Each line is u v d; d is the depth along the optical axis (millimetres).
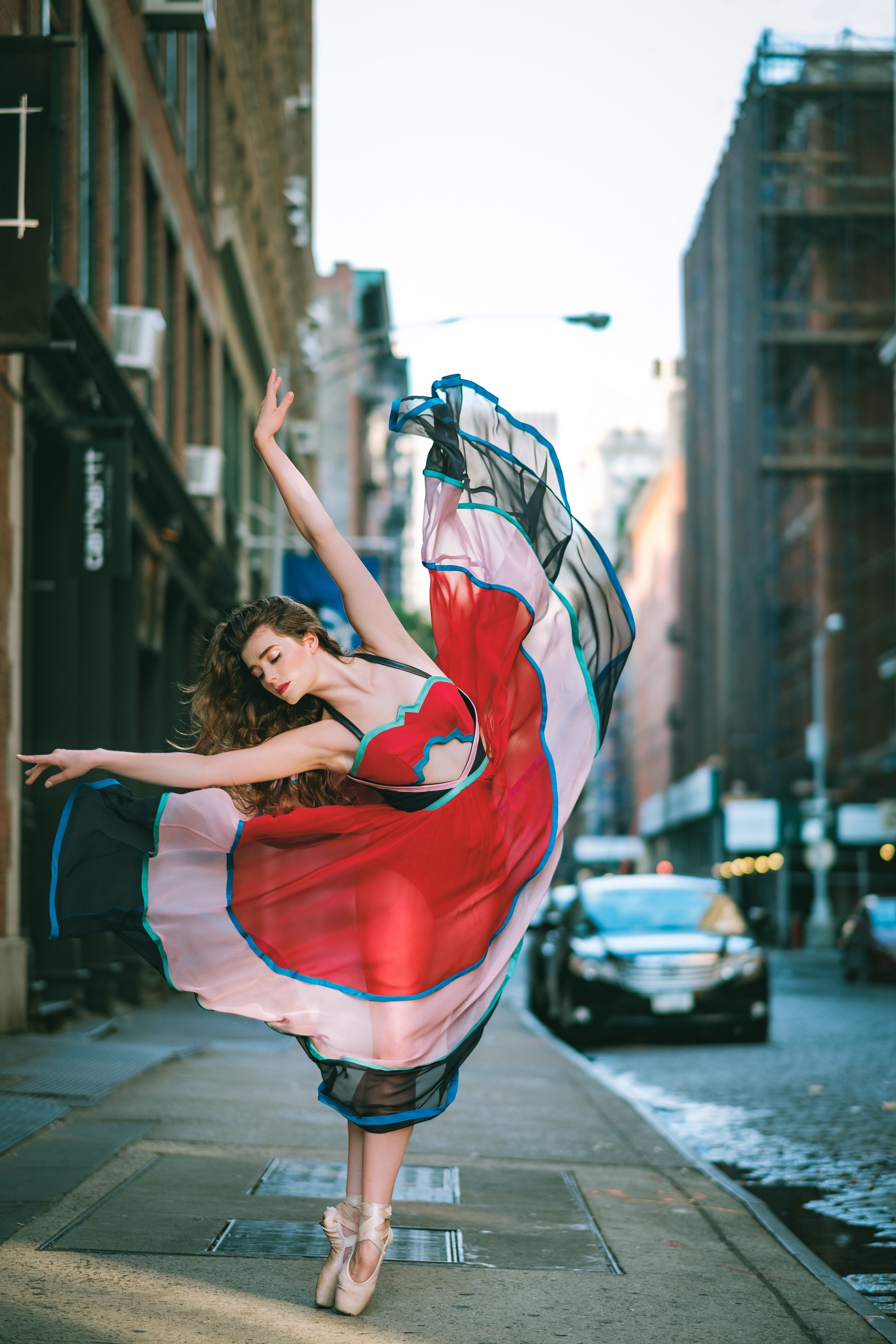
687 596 62875
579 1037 14570
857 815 45562
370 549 44875
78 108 13867
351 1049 3832
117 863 3900
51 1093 7727
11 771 11133
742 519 51469
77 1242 4578
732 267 52438
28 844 11562
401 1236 4988
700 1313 4191
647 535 94250
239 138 27500
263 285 33219
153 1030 12945
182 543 20609
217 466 20688
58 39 9023
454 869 3904
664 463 87188
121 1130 6824
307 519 3873
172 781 3760
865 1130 8570
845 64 50438
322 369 70062
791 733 51656
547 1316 4074
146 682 19312
